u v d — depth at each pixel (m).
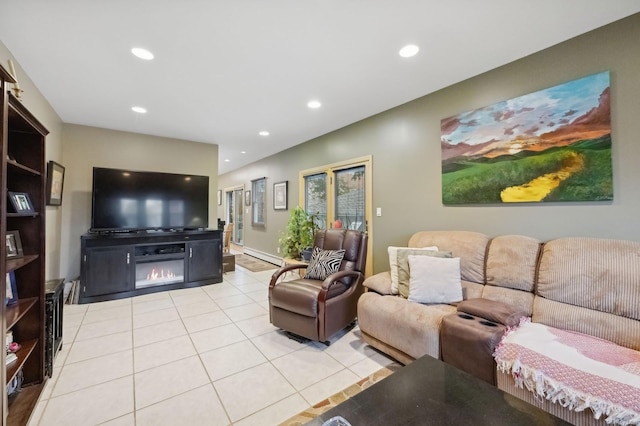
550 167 2.14
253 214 7.07
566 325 1.71
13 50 2.15
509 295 2.04
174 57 2.28
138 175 4.03
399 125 3.34
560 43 2.11
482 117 2.55
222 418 1.57
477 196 2.59
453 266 2.26
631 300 1.54
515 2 1.69
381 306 2.20
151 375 1.97
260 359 2.19
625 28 1.84
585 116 1.98
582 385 1.18
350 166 4.07
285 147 5.49
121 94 2.97
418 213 3.14
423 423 1.00
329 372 2.03
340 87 2.84
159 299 3.65
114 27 1.90
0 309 1.28
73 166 3.89
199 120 3.83
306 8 1.73
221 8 1.72
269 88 2.86
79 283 3.58
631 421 1.04
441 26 1.91
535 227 2.25
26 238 1.81
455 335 1.69
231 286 4.29
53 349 2.01
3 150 1.32
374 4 1.70
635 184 1.81
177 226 4.32
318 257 2.96
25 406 1.57
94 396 1.74
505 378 1.46
